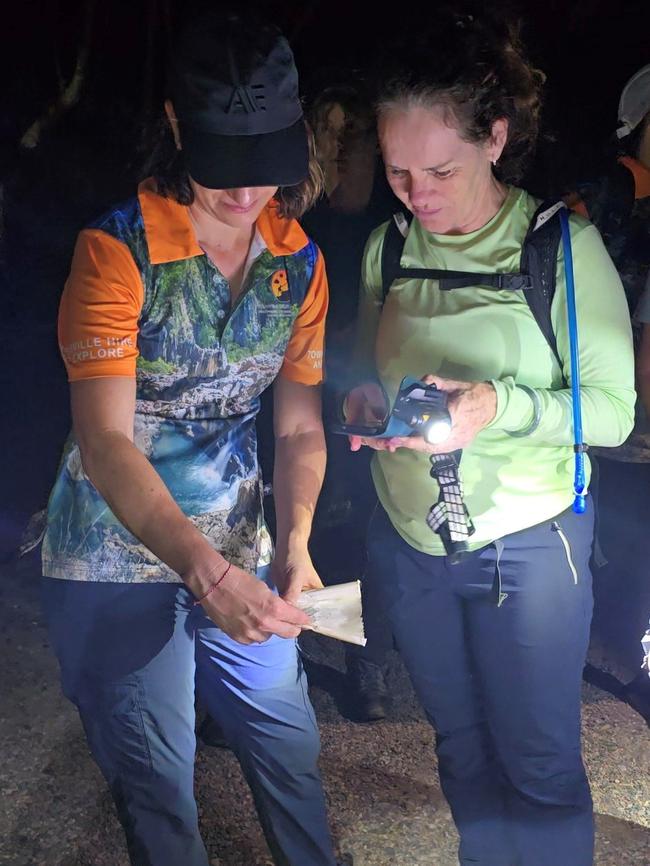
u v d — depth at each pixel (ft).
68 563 7.07
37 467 18.01
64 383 21.39
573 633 7.42
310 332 7.55
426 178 6.80
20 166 27.58
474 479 7.21
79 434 6.56
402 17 6.88
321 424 7.92
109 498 6.49
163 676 7.11
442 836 9.61
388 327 7.45
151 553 7.02
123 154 29.01
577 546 7.43
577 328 6.93
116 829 9.68
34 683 11.85
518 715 7.49
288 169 6.30
